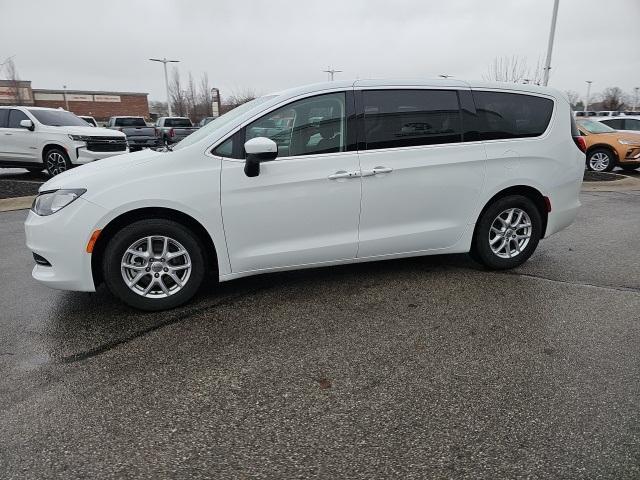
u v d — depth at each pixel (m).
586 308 3.82
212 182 3.61
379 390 2.71
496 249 4.66
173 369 2.94
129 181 3.48
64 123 11.66
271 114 3.77
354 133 3.96
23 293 4.20
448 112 4.23
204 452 2.22
